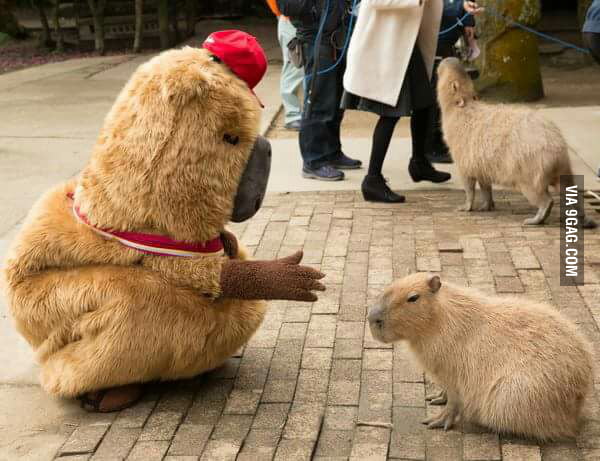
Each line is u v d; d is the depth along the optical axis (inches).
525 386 109.0
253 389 128.3
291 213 201.3
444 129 192.7
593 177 219.6
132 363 119.5
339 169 237.3
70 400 127.9
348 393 126.3
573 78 381.1
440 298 113.9
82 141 278.7
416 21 191.9
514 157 181.8
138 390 126.0
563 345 110.7
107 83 405.1
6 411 126.0
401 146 261.7
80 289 118.1
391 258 171.5
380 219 194.9
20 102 358.3
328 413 122.0
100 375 119.6
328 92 224.1
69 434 119.9
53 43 583.2
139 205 116.0
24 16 685.3
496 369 110.9
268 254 176.6
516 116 183.5
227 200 118.0
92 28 622.8
